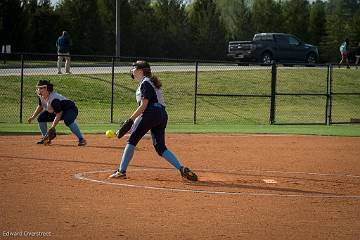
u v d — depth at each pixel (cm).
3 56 7475
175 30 10856
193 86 6475
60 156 2969
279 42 8438
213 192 2136
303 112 6203
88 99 5894
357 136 4372
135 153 3158
